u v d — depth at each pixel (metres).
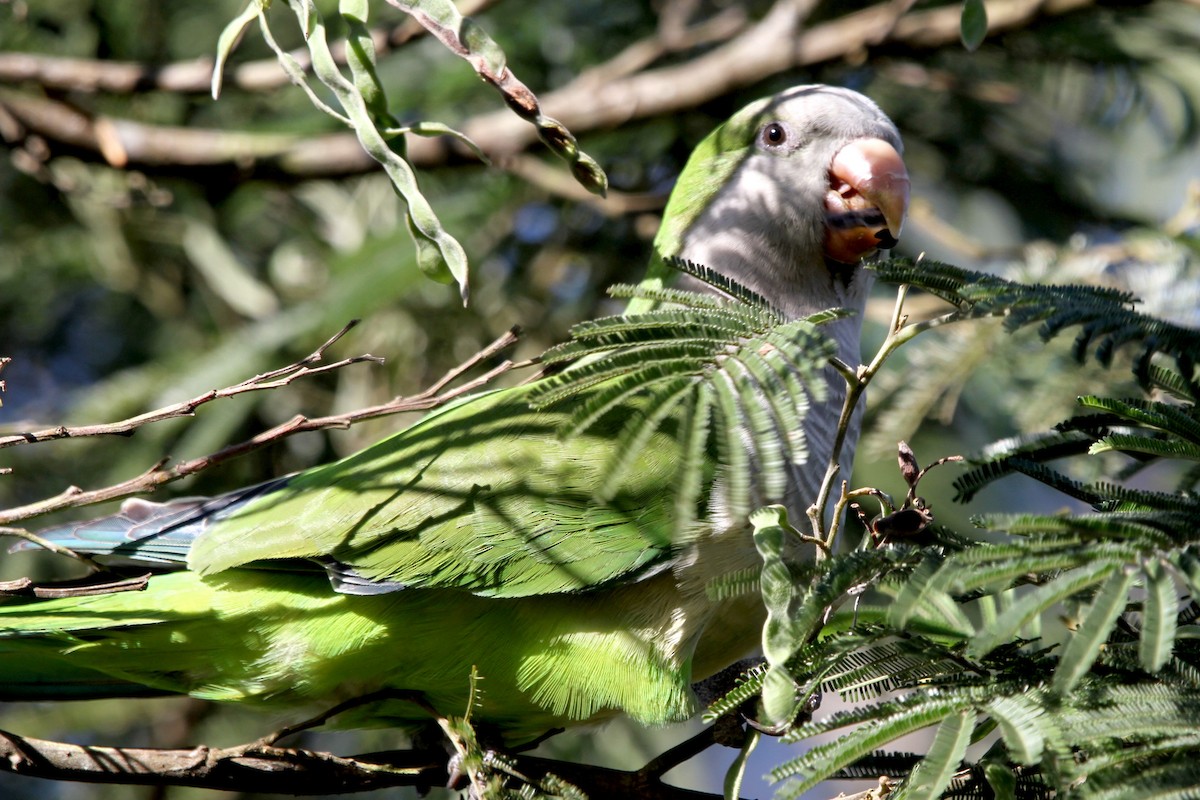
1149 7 9.66
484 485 6.27
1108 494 4.54
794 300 7.63
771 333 4.25
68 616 6.19
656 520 6.14
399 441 6.71
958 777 4.50
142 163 8.95
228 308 10.20
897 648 4.45
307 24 5.04
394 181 4.93
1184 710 3.88
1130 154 10.84
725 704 4.52
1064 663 3.42
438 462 6.39
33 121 8.67
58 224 10.30
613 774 6.04
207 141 9.02
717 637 6.50
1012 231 10.58
